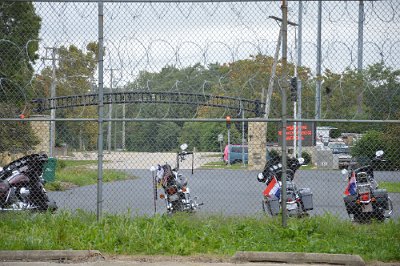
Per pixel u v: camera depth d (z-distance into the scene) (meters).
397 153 12.67
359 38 10.78
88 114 13.91
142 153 14.37
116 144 13.39
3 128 12.77
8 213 11.35
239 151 16.11
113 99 11.54
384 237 10.17
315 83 10.97
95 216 11.16
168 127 13.19
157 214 10.99
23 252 9.52
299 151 20.20
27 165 12.15
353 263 9.10
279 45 10.95
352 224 10.95
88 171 20.12
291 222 10.55
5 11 11.70
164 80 11.24
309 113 11.12
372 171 12.23
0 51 11.80
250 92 11.10
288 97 11.54
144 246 9.79
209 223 10.76
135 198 15.92
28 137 13.36
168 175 12.62
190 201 12.74
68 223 10.62
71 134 14.62
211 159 16.67
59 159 16.86
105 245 9.82
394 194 17.50
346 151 20.94
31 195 12.09
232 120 10.59
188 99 11.38
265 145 13.79
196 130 13.26
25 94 11.77
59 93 11.86
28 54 11.71
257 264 9.13
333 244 9.76
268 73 11.05
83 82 11.63
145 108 11.61
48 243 9.84
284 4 10.57
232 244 9.94
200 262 9.22
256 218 11.13
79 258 9.45
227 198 15.66
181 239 9.88
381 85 10.78
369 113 10.83
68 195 16.08
